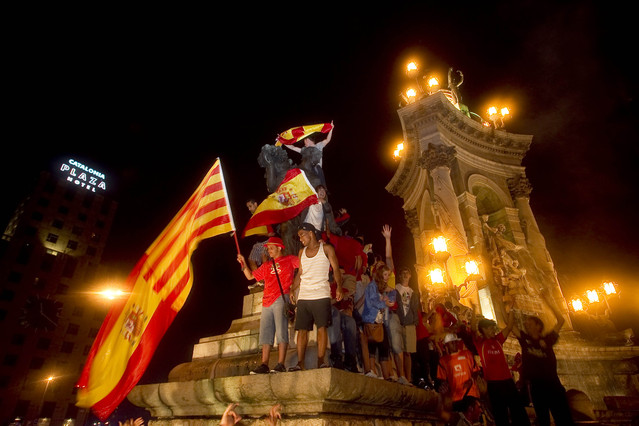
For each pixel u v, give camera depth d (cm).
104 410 550
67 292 5056
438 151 1834
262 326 544
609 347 1448
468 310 1189
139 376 564
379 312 625
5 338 4384
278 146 862
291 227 768
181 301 597
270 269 579
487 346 662
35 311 4619
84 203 5694
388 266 741
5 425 4081
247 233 677
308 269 521
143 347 582
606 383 1362
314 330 592
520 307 1519
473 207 1753
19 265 4791
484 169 1986
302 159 830
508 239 1834
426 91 2194
